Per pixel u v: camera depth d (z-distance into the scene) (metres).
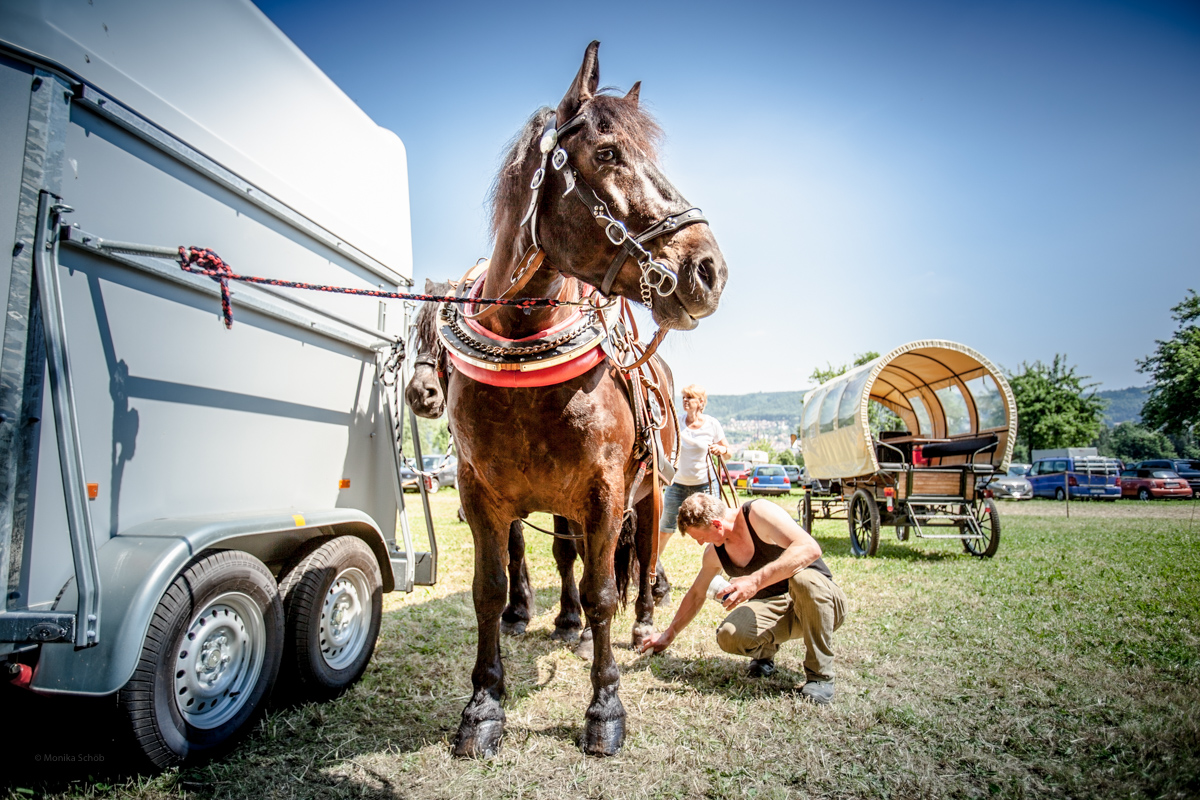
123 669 2.04
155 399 2.45
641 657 3.79
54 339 1.98
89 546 2.00
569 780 2.36
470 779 2.38
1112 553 8.35
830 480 10.57
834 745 2.62
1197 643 3.93
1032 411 35.06
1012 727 2.75
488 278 2.61
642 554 4.09
